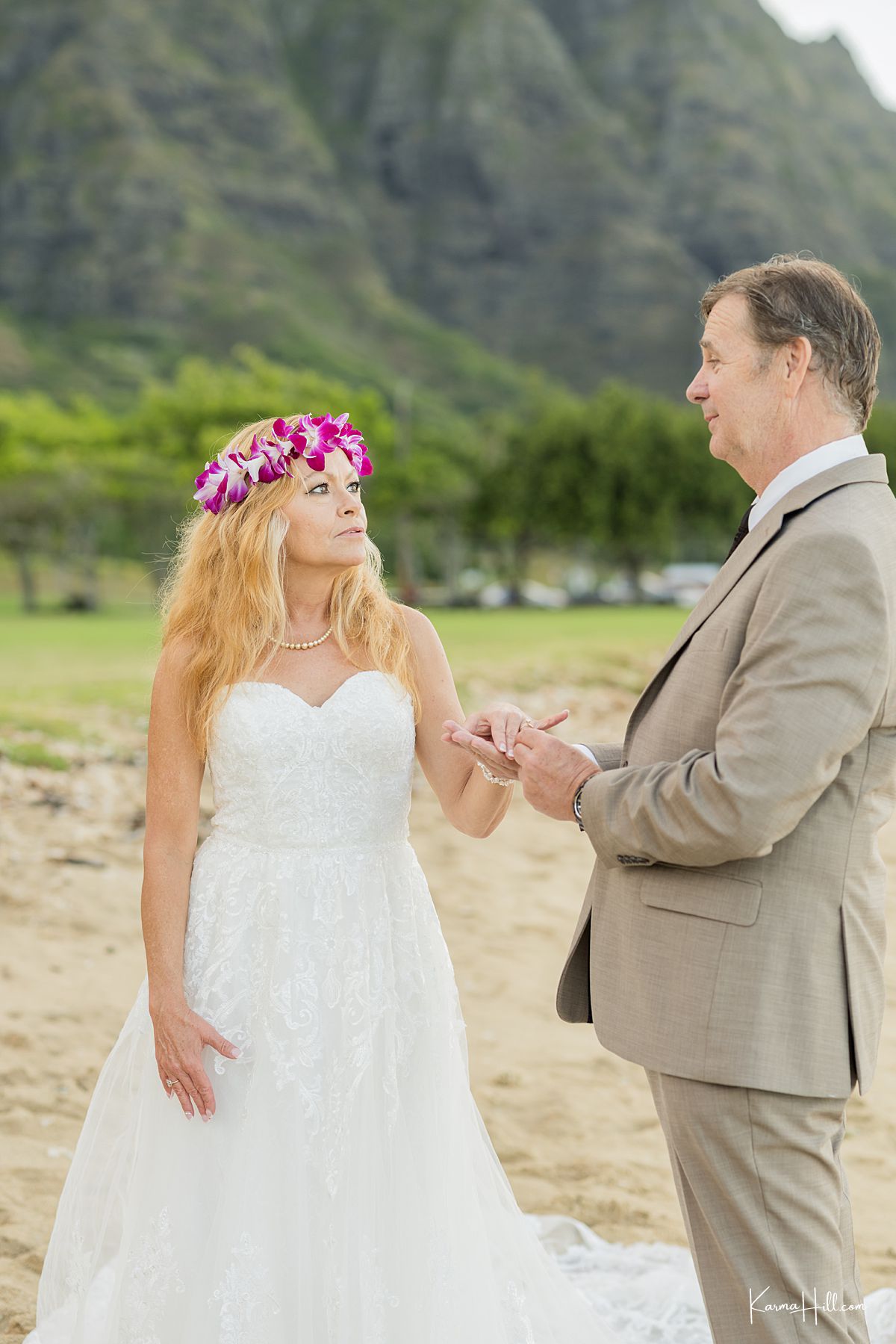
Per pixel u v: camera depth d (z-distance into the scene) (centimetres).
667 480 5362
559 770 264
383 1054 284
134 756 951
